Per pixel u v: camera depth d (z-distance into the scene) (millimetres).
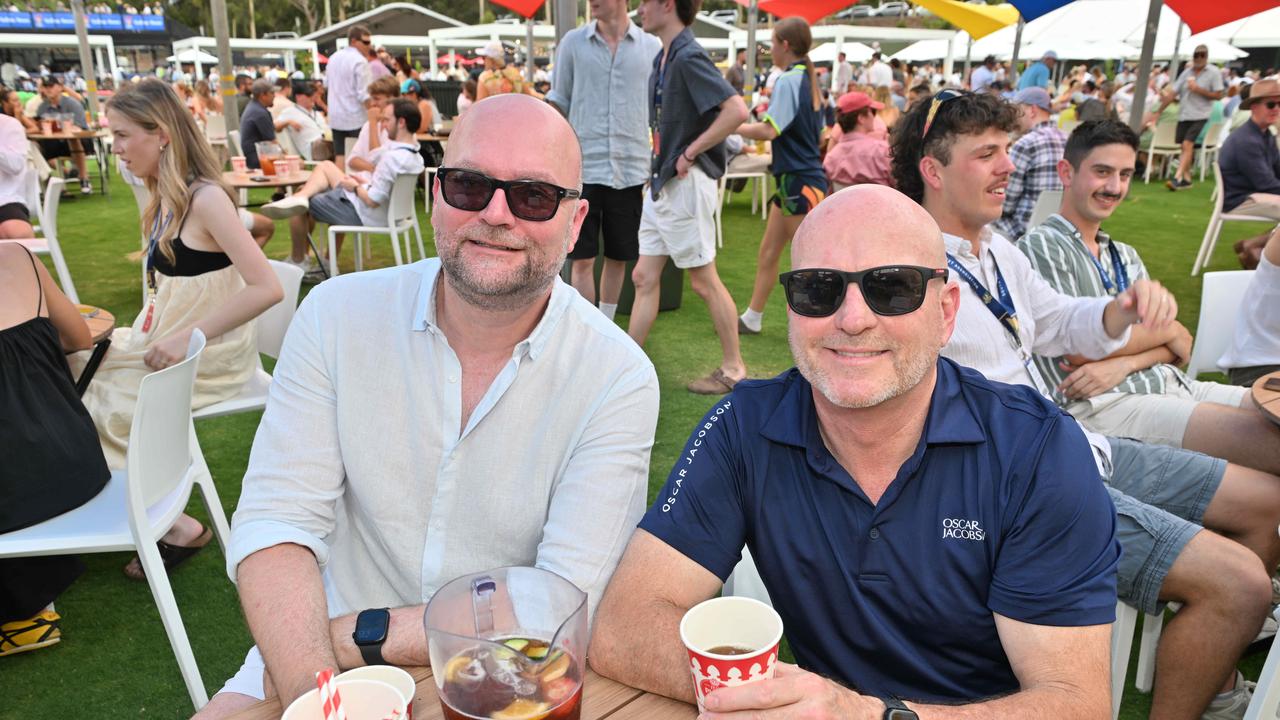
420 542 1655
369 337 1633
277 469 1631
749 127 5344
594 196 4918
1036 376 2398
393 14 26359
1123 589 2084
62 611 2863
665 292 6227
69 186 11992
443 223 1523
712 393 4723
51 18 31188
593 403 1599
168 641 2723
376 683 1036
